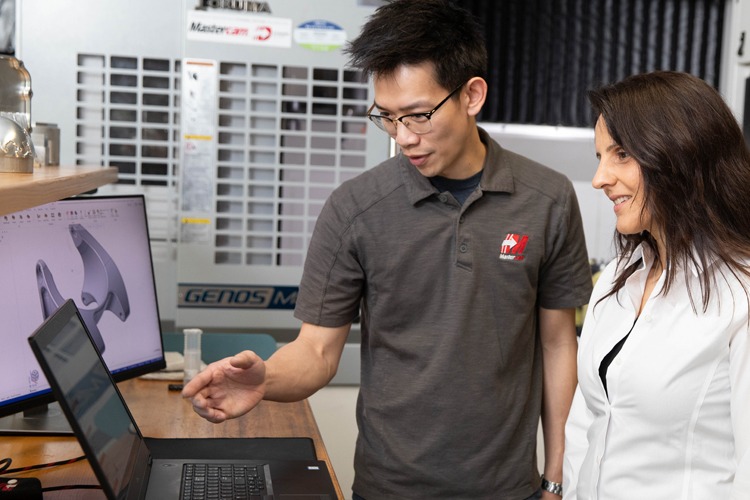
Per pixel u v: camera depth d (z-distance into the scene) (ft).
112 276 6.14
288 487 4.58
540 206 5.82
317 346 5.82
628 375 4.66
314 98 9.16
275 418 6.06
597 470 4.84
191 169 9.05
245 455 5.22
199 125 9.00
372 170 5.90
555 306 6.07
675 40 11.00
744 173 4.46
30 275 5.30
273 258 9.30
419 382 5.66
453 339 5.60
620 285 5.06
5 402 5.03
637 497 4.61
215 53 8.93
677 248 4.54
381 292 5.74
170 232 9.21
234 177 9.15
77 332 4.20
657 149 4.42
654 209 4.54
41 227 5.44
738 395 4.28
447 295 5.64
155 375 6.93
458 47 5.13
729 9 10.96
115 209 6.29
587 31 10.85
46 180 4.31
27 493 4.23
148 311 6.52
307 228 9.32
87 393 3.91
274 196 9.23
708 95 4.48
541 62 10.83
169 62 9.01
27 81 6.59
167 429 5.71
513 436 5.83
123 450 4.22
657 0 10.91
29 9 8.73
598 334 5.11
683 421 4.48
